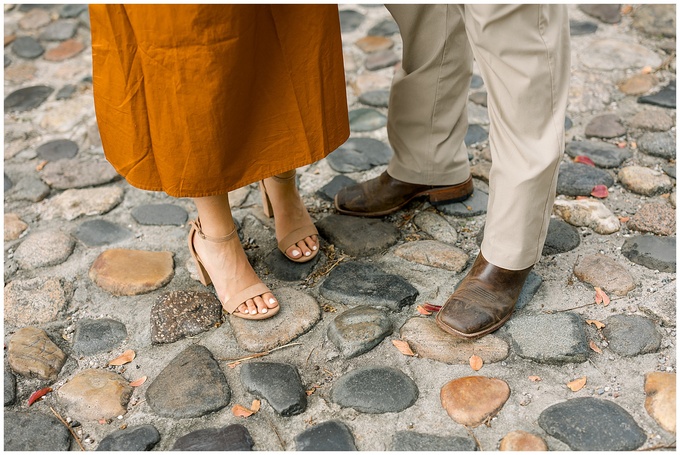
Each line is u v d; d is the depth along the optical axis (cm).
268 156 182
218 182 176
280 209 217
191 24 152
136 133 169
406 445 159
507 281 185
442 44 200
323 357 185
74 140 292
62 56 354
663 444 155
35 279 219
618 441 155
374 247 220
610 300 194
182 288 213
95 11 155
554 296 197
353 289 203
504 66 158
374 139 279
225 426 168
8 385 182
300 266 216
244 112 172
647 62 305
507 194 173
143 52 156
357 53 340
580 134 268
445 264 211
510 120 165
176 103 162
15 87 331
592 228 221
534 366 177
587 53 314
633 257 208
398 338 188
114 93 165
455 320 183
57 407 177
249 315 194
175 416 171
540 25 153
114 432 168
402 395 170
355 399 170
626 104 281
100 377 183
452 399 168
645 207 227
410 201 239
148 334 197
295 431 166
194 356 187
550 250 213
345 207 235
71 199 257
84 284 217
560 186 239
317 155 187
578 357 176
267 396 173
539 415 163
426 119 216
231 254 197
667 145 254
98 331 199
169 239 235
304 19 169
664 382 167
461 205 236
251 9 158
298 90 176
